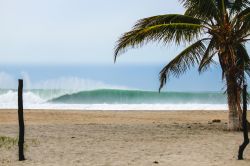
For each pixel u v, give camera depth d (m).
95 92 62.22
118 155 12.61
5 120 27.09
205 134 18.05
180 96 60.22
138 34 18.34
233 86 18.89
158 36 18.52
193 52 19.31
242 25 18.42
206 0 18.25
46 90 65.50
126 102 61.72
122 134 18.19
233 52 18.67
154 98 61.41
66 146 14.49
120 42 19.08
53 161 11.58
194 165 10.82
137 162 11.38
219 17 18.83
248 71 20.20
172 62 19.64
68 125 22.14
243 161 11.27
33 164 11.13
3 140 15.38
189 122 25.20
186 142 15.52
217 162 11.18
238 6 19.50
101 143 15.32
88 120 26.89
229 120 19.36
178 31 18.23
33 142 15.41
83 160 11.74
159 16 19.08
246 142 11.49
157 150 13.59
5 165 11.02
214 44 19.48
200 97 59.47
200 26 18.39
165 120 27.05
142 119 27.84
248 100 18.80
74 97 62.06
